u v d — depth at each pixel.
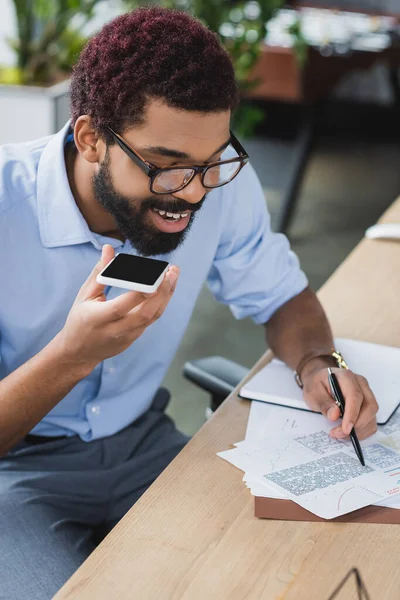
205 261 1.37
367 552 0.92
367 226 3.92
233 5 3.36
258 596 0.86
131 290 0.95
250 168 1.43
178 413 2.47
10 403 1.08
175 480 1.03
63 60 3.32
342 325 1.45
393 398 1.21
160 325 1.36
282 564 0.90
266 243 1.44
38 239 1.21
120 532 0.94
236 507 0.99
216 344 2.88
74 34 3.43
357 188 4.41
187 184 1.05
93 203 1.19
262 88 4.16
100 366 1.31
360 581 0.87
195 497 1.00
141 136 1.02
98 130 1.07
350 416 1.11
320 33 4.21
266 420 1.16
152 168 1.03
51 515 1.18
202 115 1.00
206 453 1.09
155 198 1.06
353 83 5.77
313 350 1.29
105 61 1.03
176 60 1.00
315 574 0.89
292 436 1.12
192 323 3.01
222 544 0.93
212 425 1.15
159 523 0.96
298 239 3.74
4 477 1.24
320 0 5.03
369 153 4.98
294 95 4.14
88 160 1.12
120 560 0.90
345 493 1.00
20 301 1.23
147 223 1.10
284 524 0.96
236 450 1.09
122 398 1.36
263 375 1.28
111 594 0.86
